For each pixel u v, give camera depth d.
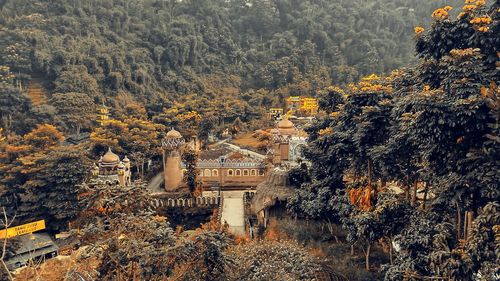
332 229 44.16
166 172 74.81
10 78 111.38
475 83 26.53
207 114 107.00
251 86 156.75
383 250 38.59
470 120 25.44
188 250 26.19
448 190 27.11
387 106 35.50
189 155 70.00
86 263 29.06
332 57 165.12
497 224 22.67
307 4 184.50
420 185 47.28
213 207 67.19
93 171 70.50
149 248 25.59
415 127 27.23
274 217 51.47
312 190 45.91
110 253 26.80
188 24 160.62
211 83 149.12
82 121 104.12
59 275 30.81
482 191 24.92
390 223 31.28
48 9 143.12
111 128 89.06
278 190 53.28
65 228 61.62
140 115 108.25
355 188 37.19
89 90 115.81
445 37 30.94
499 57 28.62
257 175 75.81
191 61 155.00
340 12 182.62
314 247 39.53
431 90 28.36
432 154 28.16
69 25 137.50
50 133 81.25
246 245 33.94
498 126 24.52
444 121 25.45
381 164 33.16
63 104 103.50
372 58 160.25
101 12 150.25
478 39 29.33
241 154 81.81
